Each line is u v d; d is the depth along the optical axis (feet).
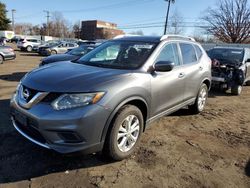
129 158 12.85
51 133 10.42
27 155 12.48
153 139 15.33
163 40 15.35
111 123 11.41
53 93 10.65
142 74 12.94
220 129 17.78
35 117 10.51
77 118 10.27
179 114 20.30
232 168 12.68
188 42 18.20
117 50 15.17
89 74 11.98
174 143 14.98
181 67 16.37
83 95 10.57
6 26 255.29
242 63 31.22
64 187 10.41
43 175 11.07
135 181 11.10
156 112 14.26
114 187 10.61
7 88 26.63
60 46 85.71
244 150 14.73
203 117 20.10
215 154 13.99
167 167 12.35
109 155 11.85
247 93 31.63
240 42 138.10
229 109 23.16
